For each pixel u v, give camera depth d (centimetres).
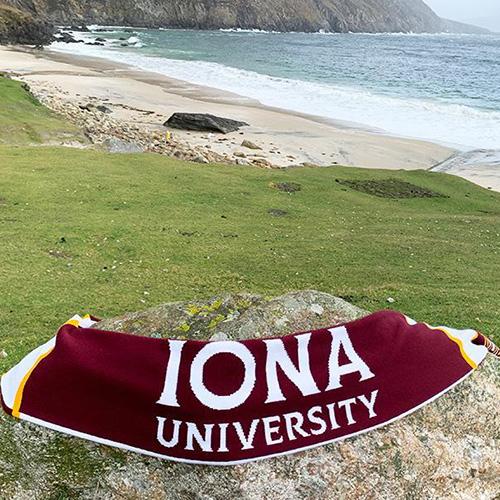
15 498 483
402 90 7856
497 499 551
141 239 1872
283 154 4153
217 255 1791
